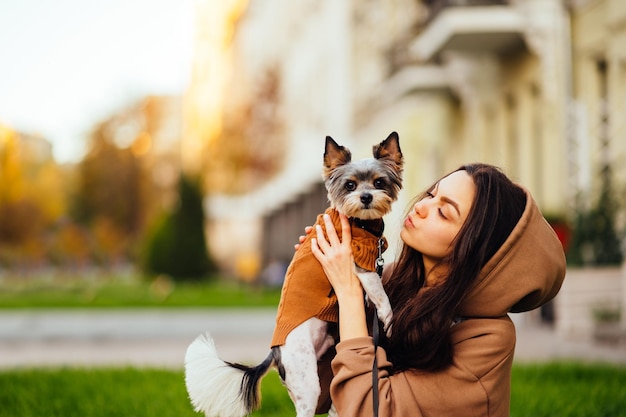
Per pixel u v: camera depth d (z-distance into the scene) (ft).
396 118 69.31
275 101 138.21
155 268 97.14
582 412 16.78
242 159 136.98
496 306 9.23
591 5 38.65
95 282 116.67
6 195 127.03
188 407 17.44
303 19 116.26
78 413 17.53
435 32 45.14
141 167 183.52
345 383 9.33
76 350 35.17
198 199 97.50
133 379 21.98
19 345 37.40
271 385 20.88
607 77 38.47
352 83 80.18
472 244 9.20
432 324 9.15
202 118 206.18
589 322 33.45
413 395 9.03
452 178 9.95
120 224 178.50
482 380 9.07
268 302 58.70
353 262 10.23
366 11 77.15
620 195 35.17
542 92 41.73
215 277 112.68
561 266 9.41
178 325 41.68
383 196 10.76
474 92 51.19
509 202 9.43
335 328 10.53
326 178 11.69
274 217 138.41
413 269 10.44
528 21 41.39
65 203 173.37
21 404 18.47
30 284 105.81
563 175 39.83
